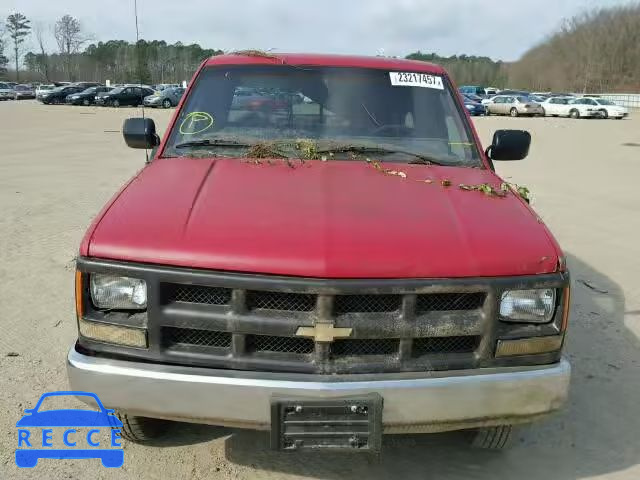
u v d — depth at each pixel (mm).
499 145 3707
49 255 6184
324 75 3721
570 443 3283
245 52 3916
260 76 3684
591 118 35062
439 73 3906
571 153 17219
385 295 2322
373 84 3725
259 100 3600
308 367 2318
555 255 2465
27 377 3752
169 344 2375
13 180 10602
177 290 2350
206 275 2287
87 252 2400
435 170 3219
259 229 2422
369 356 2369
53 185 10211
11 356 4016
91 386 2369
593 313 5039
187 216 2529
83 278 2402
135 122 3635
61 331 4422
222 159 3238
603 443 3289
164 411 2350
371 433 2303
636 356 4289
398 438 3283
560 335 2449
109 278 2377
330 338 2279
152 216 2531
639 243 7258
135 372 2330
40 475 2893
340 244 2346
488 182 3098
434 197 2812
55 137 19188
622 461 3139
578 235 7613
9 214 7953
